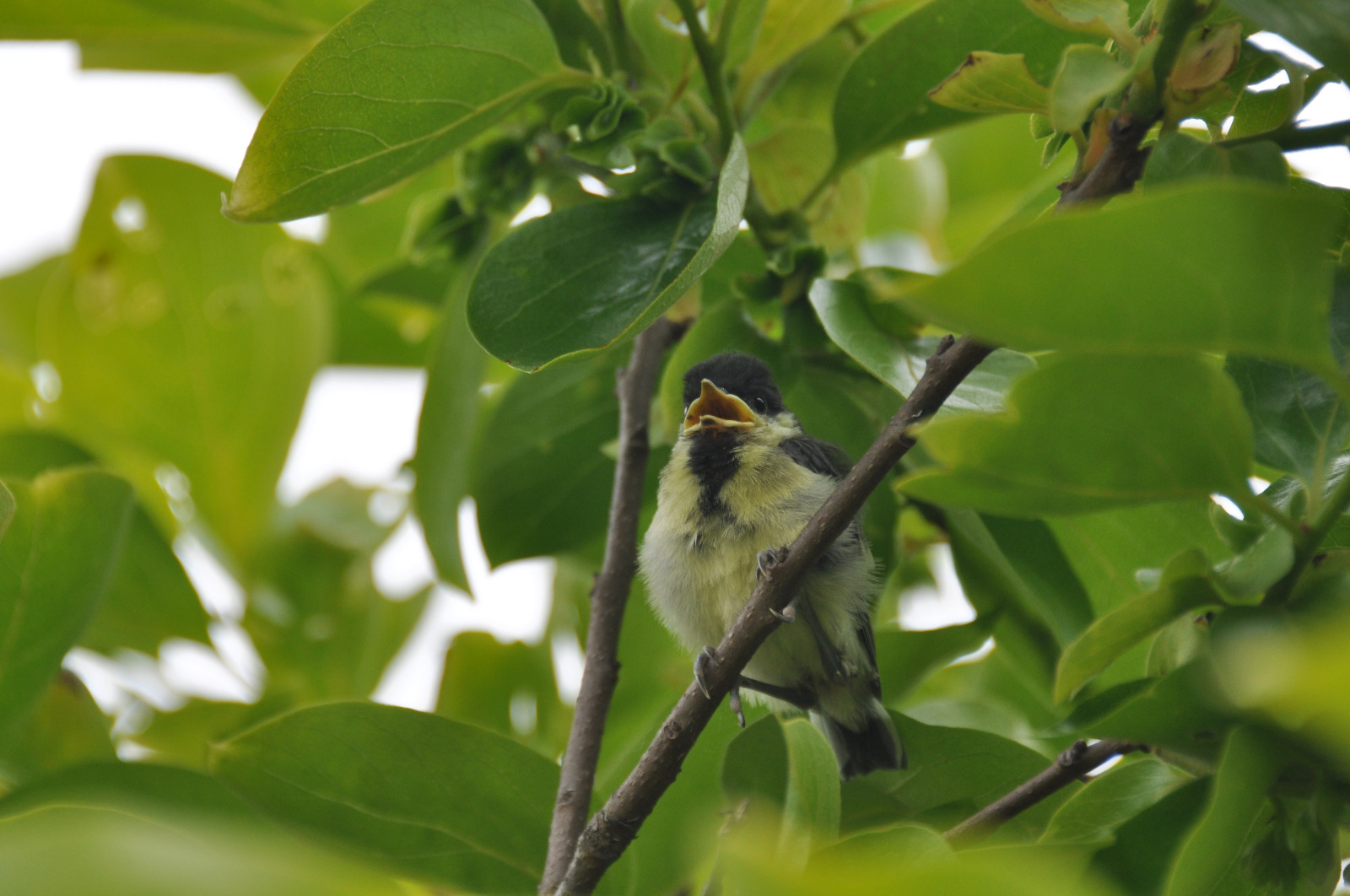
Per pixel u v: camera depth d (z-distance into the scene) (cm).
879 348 520
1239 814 359
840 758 735
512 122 698
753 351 668
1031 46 607
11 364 870
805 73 798
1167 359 295
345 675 809
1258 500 328
